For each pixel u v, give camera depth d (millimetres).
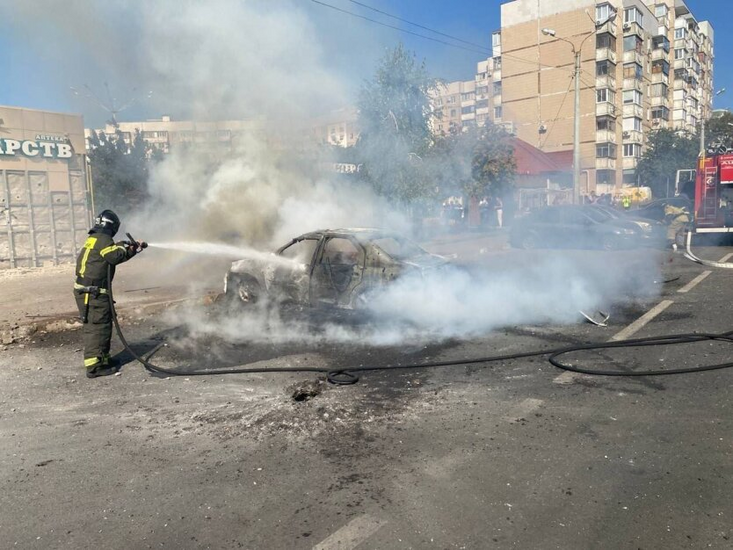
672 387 4461
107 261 5250
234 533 2670
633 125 49531
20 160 14352
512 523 2682
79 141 15461
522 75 50906
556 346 5805
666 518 2691
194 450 3611
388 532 2633
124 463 3455
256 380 4984
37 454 3625
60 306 8805
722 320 6551
